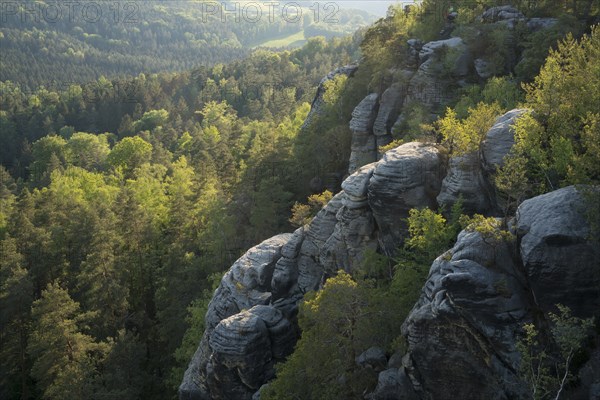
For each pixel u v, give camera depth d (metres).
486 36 68.44
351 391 33.50
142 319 62.66
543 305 25.86
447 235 36.53
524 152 33.34
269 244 56.06
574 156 28.89
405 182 42.41
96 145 158.75
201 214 75.25
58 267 69.06
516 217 28.39
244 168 85.88
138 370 53.81
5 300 57.31
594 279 24.83
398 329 34.25
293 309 48.81
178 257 65.31
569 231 25.27
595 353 24.30
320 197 59.00
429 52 70.94
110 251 62.53
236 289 53.38
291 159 77.25
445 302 27.86
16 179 159.25
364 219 46.03
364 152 73.25
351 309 34.84
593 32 38.81
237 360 42.97
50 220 79.00
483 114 40.88
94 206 79.88
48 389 48.47
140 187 96.81
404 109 69.62
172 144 167.00
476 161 39.84
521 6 75.12
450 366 28.12
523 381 25.14
